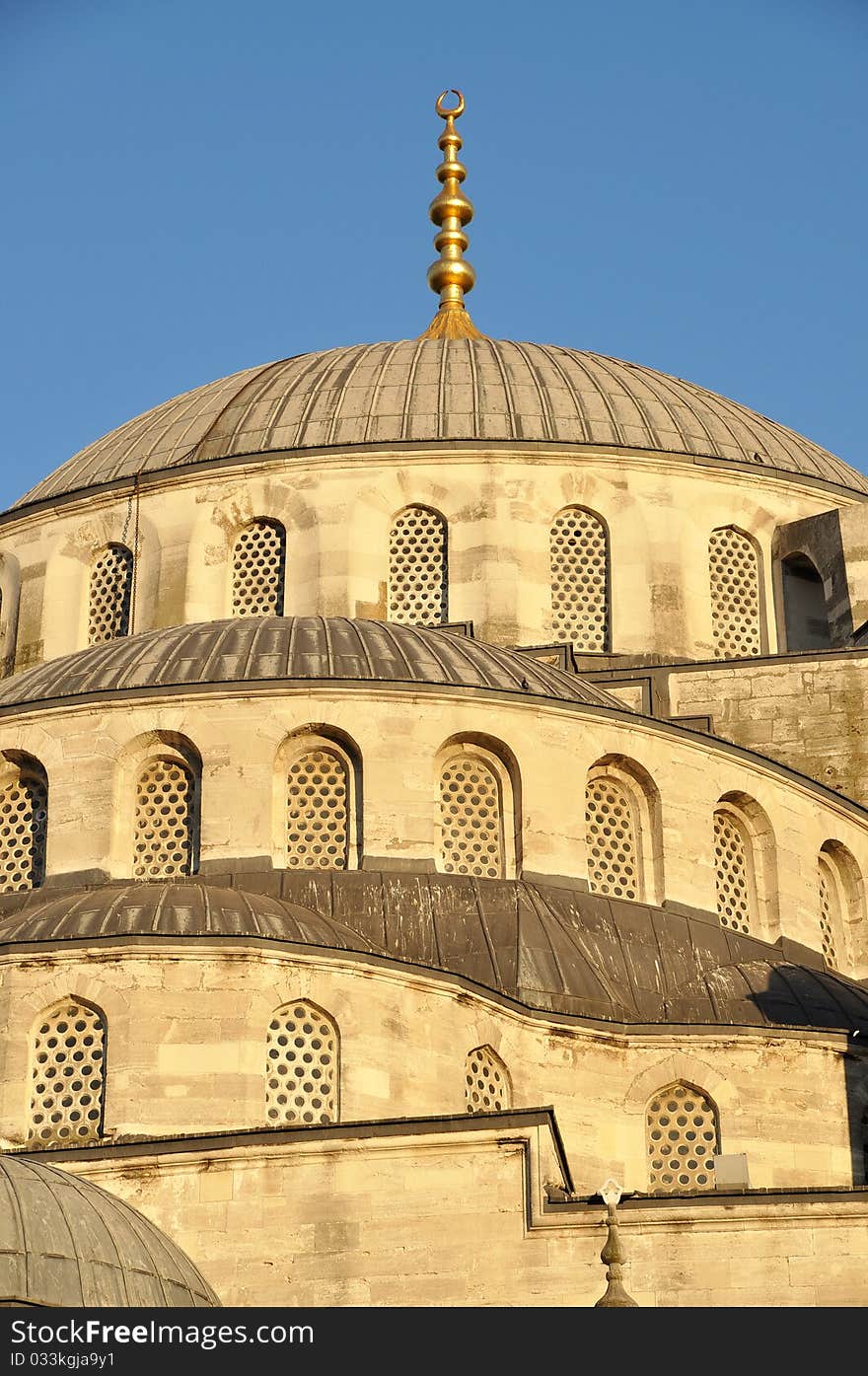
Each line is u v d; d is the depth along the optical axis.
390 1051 55.06
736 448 81.19
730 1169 55.28
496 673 66.25
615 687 72.75
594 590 78.06
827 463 83.81
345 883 61.25
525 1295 49.75
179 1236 50.62
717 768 65.50
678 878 63.94
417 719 63.09
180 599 78.06
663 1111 59.06
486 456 78.56
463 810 63.25
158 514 79.38
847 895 67.94
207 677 64.75
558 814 63.22
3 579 81.19
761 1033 59.62
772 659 72.62
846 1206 50.88
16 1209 42.50
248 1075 53.75
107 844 61.94
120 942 54.47
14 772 63.66
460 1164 50.72
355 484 78.38
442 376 82.31
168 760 63.09
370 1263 50.16
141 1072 53.53
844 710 71.81
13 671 79.50
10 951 54.69
